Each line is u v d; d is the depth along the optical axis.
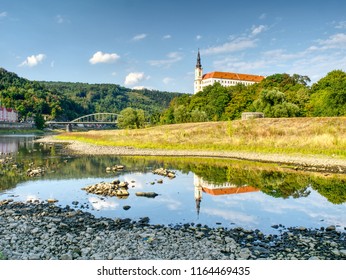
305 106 88.94
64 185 25.97
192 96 152.25
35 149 60.47
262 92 86.12
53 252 11.77
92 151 55.19
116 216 17.52
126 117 105.88
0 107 174.38
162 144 59.94
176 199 21.50
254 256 11.81
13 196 22.17
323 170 32.97
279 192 23.66
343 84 72.25
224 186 25.91
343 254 12.05
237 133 61.62
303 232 14.89
